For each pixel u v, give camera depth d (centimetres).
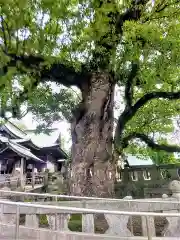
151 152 1828
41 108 1401
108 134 1048
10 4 807
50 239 411
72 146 1059
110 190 974
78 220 569
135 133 1533
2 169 2342
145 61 1013
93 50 1015
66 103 1383
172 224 454
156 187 1166
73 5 909
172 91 1250
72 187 970
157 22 1104
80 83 1102
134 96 1474
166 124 1591
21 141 2714
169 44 938
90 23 951
